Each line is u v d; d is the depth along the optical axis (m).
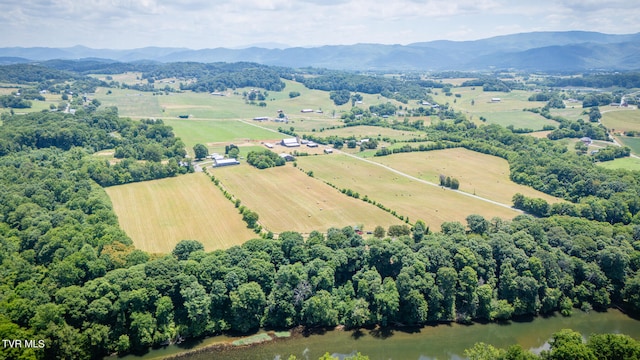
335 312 128.12
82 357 108.62
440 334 126.69
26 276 125.38
